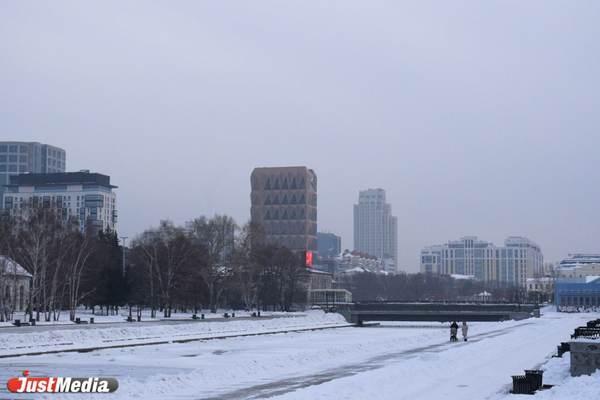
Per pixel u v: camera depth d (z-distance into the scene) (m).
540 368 56.31
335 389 42.09
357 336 127.19
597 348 44.19
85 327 117.94
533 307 191.62
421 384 46.44
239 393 42.28
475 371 55.06
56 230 147.25
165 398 40.28
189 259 173.25
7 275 137.12
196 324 127.75
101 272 170.12
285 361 62.19
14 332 97.81
